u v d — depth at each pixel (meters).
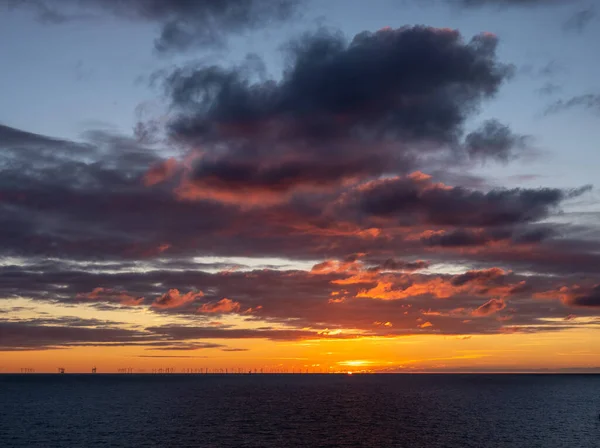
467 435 125.50
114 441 116.31
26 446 111.12
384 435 125.56
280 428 137.25
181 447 108.94
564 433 129.25
